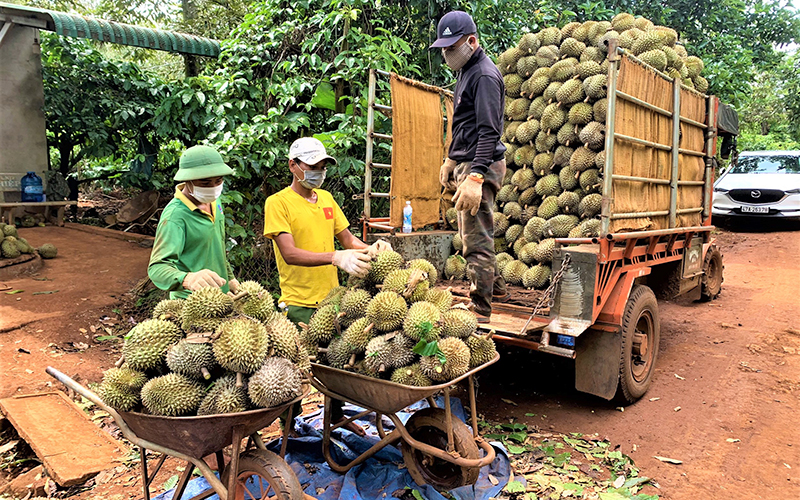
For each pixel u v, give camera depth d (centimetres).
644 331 484
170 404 225
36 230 985
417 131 525
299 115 667
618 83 404
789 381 508
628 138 414
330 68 696
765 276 929
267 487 304
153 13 1454
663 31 590
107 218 1139
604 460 368
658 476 353
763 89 2288
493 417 438
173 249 295
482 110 372
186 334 246
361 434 373
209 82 759
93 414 433
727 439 402
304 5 682
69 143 1194
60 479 325
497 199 575
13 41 985
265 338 241
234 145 617
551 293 409
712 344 612
